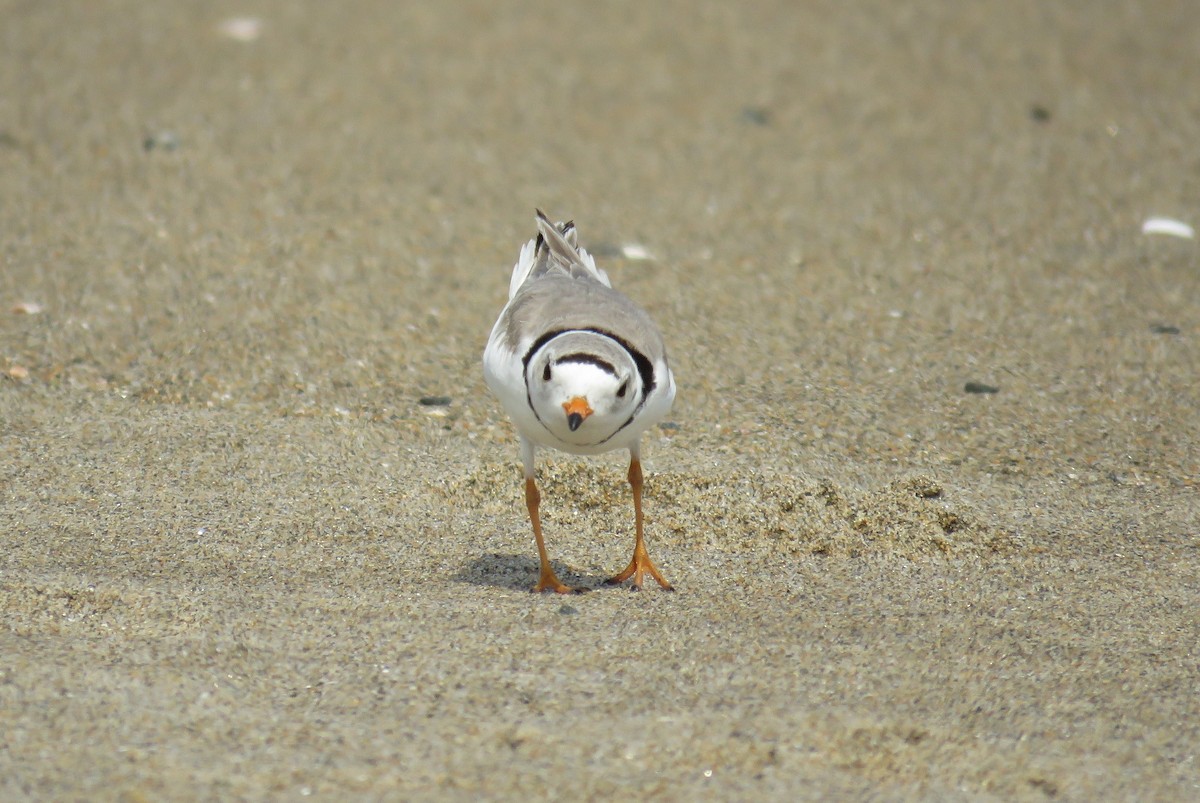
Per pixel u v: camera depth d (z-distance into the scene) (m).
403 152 18.11
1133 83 21.64
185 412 11.70
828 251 15.92
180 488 10.27
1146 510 10.53
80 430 11.23
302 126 18.66
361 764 6.34
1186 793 6.37
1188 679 7.54
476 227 16.08
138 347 12.80
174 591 8.30
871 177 18.16
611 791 6.20
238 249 14.95
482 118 19.45
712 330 13.73
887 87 21.19
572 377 7.81
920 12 24.28
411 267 14.88
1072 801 6.28
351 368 12.65
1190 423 12.15
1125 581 9.13
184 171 16.97
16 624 7.70
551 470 10.56
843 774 6.43
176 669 7.21
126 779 6.12
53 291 13.76
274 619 7.95
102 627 7.73
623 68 21.52
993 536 9.84
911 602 8.64
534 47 22.11
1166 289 15.01
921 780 6.40
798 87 21.09
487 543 9.62
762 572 9.15
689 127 19.58
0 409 11.52
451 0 23.75
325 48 21.50
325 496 10.27
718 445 11.35
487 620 8.09
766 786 6.30
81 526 9.48
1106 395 12.63
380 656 7.49
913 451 11.48
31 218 15.41
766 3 24.39
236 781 6.15
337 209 16.23
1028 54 22.62
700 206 17.09
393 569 9.01
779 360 13.14
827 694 7.20
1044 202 17.45
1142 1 25.05
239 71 20.41
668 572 9.14
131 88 19.52
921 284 15.05
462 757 6.44
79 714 6.66
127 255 14.63
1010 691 7.32
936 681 7.42
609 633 7.94
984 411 12.25
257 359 12.67
